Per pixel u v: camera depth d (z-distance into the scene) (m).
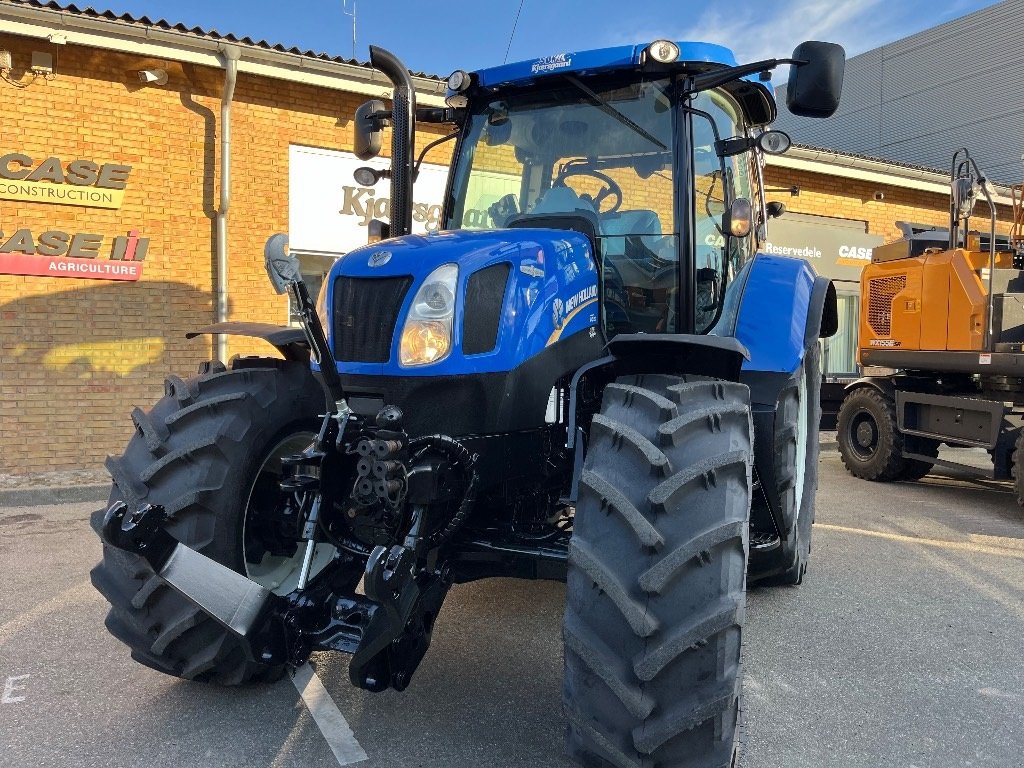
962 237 7.31
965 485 7.66
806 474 4.25
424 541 2.44
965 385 7.23
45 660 3.38
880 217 13.75
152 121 7.93
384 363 2.55
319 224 8.86
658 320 3.22
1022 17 18.33
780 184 12.84
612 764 2.03
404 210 3.36
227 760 2.58
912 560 5.00
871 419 7.94
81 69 7.56
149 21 7.76
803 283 3.66
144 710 2.92
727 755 1.99
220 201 8.21
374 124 3.51
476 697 3.02
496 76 3.39
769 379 3.13
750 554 3.41
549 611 3.94
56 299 7.61
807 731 2.83
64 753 2.62
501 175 3.50
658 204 3.21
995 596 4.31
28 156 7.38
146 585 2.66
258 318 8.61
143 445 2.88
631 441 2.17
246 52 8.00
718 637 1.99
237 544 2.87
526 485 2.87
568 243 2.96
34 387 7.57
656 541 2.01
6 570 4.68
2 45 7.18
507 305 2.61
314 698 3.01
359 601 2.64
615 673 1.98
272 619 2.47
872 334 7.93
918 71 20.58
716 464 2.12
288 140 8.62
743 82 3.59
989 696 3.12
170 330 8.15
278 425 3.06
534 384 2.67
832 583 4.52
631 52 3.10
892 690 3.17
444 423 2.53
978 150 19.23
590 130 3.33
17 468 7.54
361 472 2.30
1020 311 6.61
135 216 7.91
